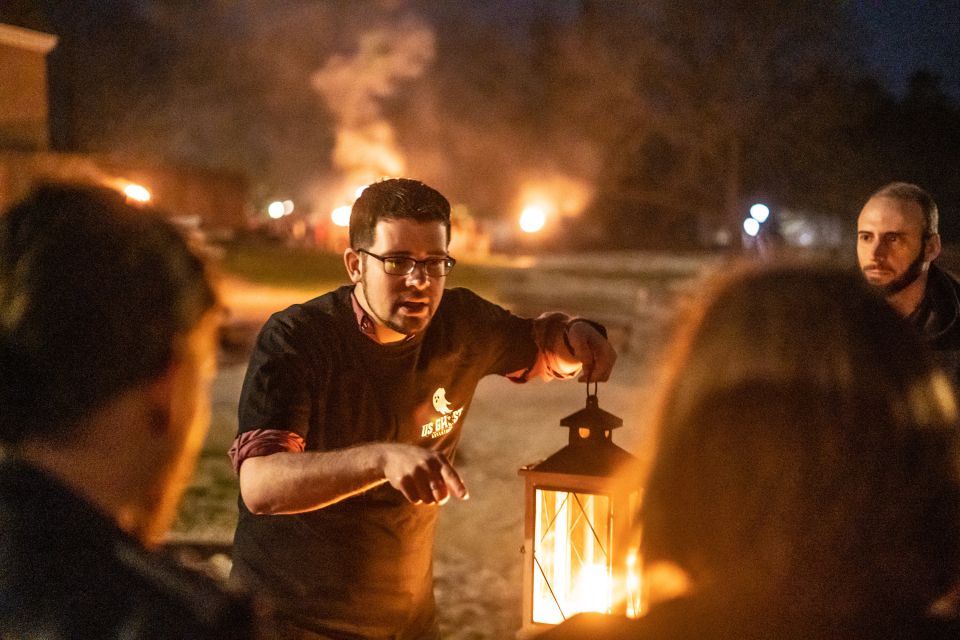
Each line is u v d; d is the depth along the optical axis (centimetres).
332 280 2584
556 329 306
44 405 117
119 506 122
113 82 4491
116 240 121
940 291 373
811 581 111
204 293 127
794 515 111
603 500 204
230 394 1166
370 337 274
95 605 111
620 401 1145
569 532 207
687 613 116
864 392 111
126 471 122
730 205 3372
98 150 4309
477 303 304
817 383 112
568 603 208
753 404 113
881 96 3688
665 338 127
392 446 216
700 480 114
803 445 110
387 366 277
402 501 276
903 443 110
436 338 288
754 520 112
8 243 121
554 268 3092
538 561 209
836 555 110
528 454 902
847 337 113
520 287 2070
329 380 270
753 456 112
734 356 115
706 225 5228
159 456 124
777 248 143
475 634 504
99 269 119
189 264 126
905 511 110
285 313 272
